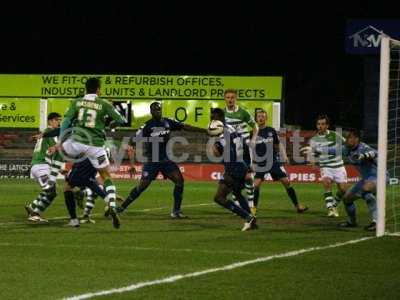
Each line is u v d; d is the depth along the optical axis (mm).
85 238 16203
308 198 30109
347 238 16594
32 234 16859
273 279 11477
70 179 18234
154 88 42844
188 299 10078
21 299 9992
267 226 19250
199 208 24797
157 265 12703
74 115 17578
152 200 27953
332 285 11055
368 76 46812
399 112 42219
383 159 17078
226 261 13164
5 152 43562
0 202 26266
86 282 11156
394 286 11016
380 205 17141
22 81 43656
